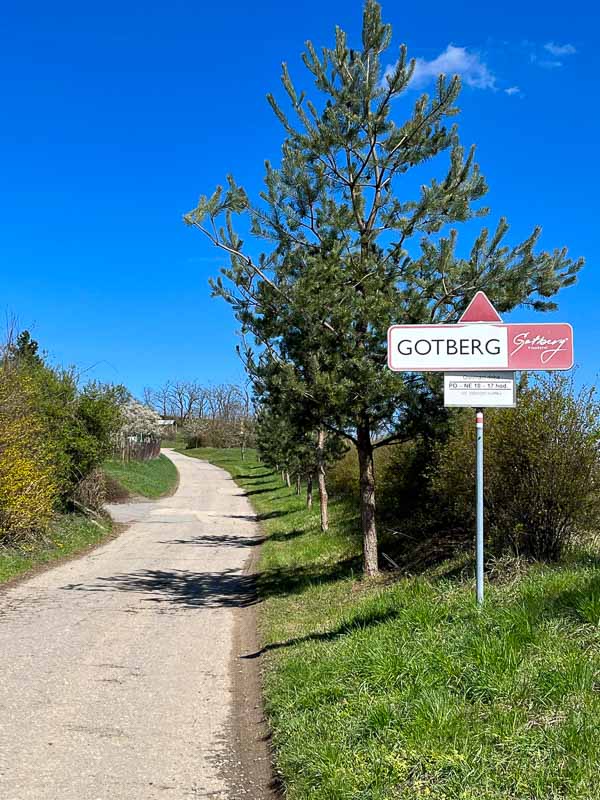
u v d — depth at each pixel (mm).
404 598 7492
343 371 9266
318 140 9938
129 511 27359
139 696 6180
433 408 9734
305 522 20984
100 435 20594
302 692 5539
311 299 9117
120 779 4492
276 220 10133
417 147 9969
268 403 10828
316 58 9914
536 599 5809
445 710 4391
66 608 10070
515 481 8031
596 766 3570
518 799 3500
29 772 4562
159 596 11242
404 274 9680
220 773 4605
